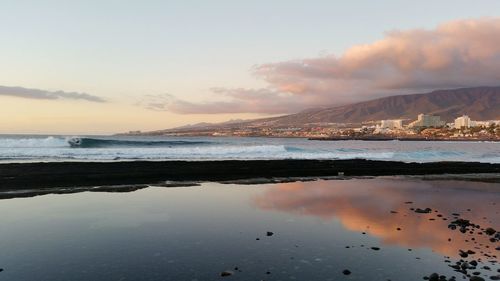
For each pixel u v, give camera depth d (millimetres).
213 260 8594
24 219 12508
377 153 56531
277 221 12539
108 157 40125
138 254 8984
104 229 11305
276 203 15914
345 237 10625
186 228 11523
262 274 7730
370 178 26422
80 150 44000
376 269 8078
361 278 7562
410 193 19156
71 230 11156
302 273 7805
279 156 47469
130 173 25438
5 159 36344
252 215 13453
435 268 8141
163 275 7641
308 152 55812
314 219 12844
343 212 14055
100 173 25031
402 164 36812
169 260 8570
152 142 69625
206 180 23578
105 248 9438
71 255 8867
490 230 11227
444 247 9703
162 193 18453
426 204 15906
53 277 7477
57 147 51375
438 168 33312
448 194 18891
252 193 18750
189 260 8586
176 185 21328
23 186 19781
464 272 7891
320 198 17297
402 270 8023
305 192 19250
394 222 12445
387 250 9445
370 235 10852
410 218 13070
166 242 10023
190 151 48125
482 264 8398
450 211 14414
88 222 12164
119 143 63406
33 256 8766
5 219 12492
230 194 18344
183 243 9945
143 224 11984
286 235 10805
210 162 34188
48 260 8500
